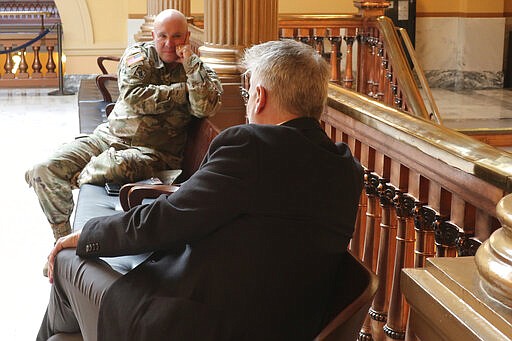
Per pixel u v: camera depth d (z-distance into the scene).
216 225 2.18
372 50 8.32
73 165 4.55
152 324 2.25
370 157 3.10
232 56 5.65
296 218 2.18
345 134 3.45
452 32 12.58
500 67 12.66
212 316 2.20
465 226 2.40
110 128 4.64
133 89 4.47
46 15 12.62
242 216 2.19
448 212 2.54
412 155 2.64
